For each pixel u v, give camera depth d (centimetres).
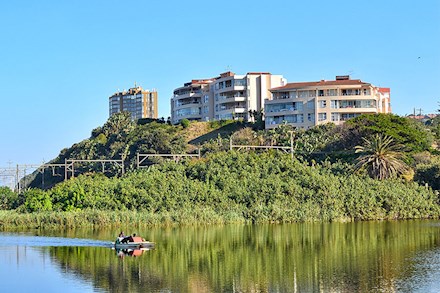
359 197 12294
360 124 15550
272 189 12356
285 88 18750
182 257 7869
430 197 12838
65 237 9700
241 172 12938
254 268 7131
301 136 16675
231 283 6400
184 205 11806
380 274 6706
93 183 12481
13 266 7344
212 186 12425
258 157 13625
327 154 15200
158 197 11881
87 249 8550
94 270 7100
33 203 12175
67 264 7450
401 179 13362
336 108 18050
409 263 7294
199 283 6425
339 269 6988
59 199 12275
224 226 11025
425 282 6312
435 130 17575
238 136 17888
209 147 17388
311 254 7981
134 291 6109
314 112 18125
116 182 12531
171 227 10881
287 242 9012
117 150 19175
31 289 6225
